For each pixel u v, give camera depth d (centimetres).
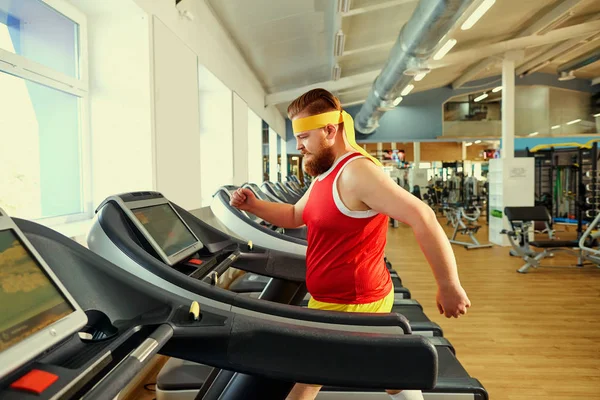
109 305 113
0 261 91
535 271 625
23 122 243
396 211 137
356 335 107
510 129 860
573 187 1151
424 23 476
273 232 290
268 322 108
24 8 244
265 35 584
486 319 416
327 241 151
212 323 107
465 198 1433
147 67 302
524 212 639
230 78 562
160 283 141
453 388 200
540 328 390
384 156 1756
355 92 1232
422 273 620
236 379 141
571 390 277
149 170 304
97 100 303
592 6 827
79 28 293
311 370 105
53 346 96
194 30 410
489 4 491
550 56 1157
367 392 204
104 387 78
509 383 286
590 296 493
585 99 1512
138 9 296
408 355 105
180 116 368
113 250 149
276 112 1191
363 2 562
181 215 230
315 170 152
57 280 101
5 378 78
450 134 1530
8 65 222
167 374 222
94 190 305
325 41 689
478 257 735
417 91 1514
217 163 570
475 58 849
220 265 196
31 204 253
